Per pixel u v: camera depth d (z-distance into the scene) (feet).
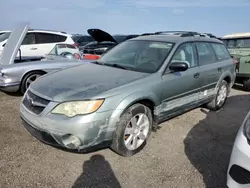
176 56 12.55
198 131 13.44
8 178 8.61
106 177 9.03
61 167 9.46
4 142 10.98
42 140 9.35
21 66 17.71
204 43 15.29
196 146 11.69
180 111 13.17
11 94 18.80
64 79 10.61
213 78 15.40
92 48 39.01
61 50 24.14
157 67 11.71
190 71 13.19
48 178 8.77
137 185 8.68
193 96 13.78
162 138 12.35
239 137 7.56
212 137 12.76
